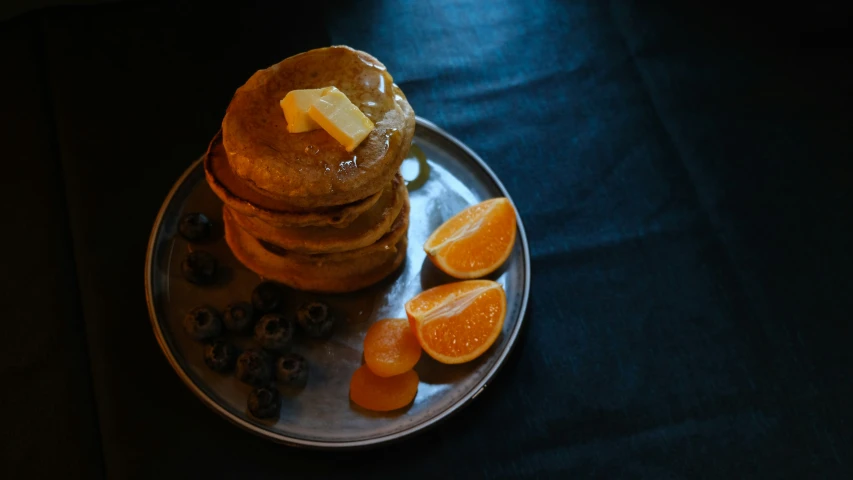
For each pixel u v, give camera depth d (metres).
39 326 0.79
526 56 0.93
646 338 0.82
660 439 0.78
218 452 0.76
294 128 0.73
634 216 0.86
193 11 0.92
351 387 0.76
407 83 0.91
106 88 0.88
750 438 0.79
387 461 0.77
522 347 0.81
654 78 0.92
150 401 0.77
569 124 0.90
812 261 0.85
